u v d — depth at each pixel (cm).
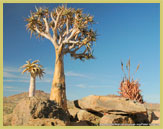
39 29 1831
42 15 1797
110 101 1308
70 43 1805
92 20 1736
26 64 1862
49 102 1098
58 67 1662
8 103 2527
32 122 895
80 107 1429
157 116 1397
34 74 1836
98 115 1493
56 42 1742
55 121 927
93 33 1734
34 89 1838
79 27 1659
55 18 1872
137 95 1360
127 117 1241
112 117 1205
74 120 1486
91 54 1789
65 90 1648
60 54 1697
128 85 1401
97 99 1345
